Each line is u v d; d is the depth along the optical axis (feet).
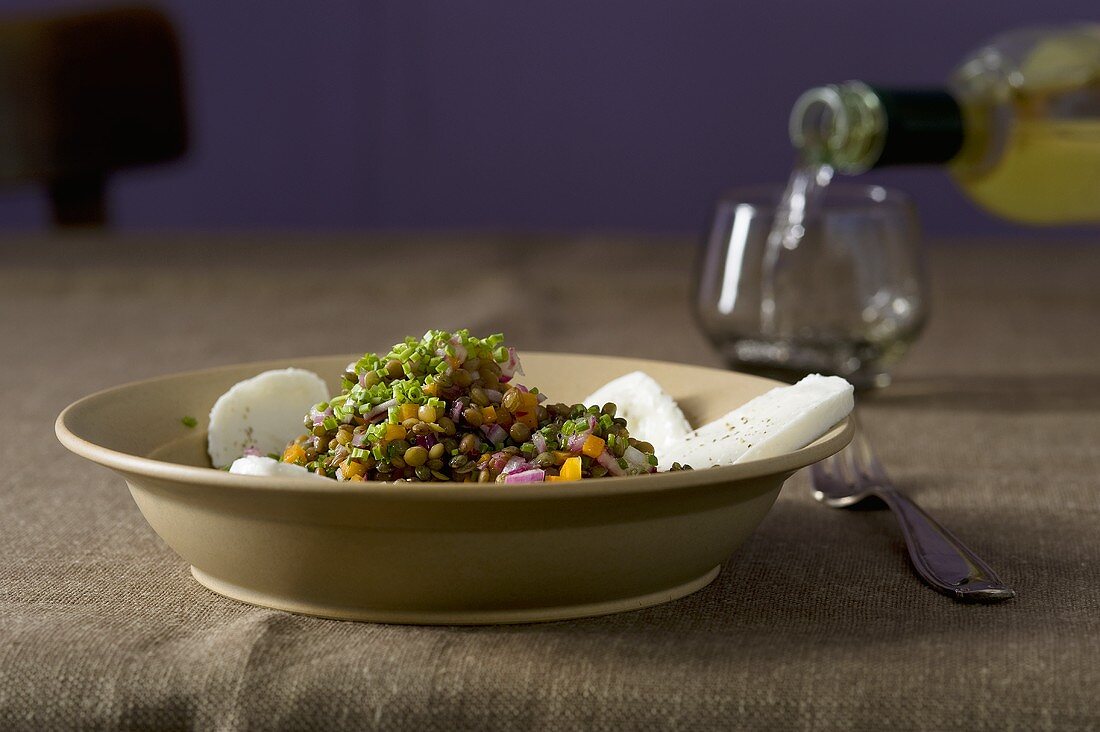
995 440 2.42
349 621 1.90
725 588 1.97
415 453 1.92
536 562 1.83
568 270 3.37
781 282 2.60
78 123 3.90
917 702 1.72
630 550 1.87
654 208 5.66
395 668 1.75
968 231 5.61
